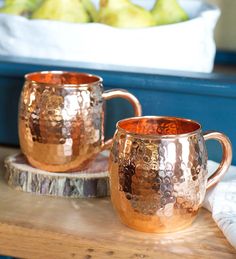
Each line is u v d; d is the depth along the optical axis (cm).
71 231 67
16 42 92
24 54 92
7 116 91
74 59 90
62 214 72
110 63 89
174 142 64
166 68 89
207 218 71
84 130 75
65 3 92
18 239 68
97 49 88
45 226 68
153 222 66
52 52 90
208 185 70
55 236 67
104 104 77
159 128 72
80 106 74
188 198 66
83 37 88
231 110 82
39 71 87
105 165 80
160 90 84
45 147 75
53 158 75
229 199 70
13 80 90
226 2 119
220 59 115
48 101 73
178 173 65
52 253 67
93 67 86
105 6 91
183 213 66
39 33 90
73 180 76
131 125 70
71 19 92
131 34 87
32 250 68
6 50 93
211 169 78
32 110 74
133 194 66
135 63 89
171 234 67
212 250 65
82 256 66
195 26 89
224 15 120
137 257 65
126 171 65
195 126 69
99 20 92
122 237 66
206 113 83
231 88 81
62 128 74
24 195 76
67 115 73
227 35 121
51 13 92
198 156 66
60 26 89
